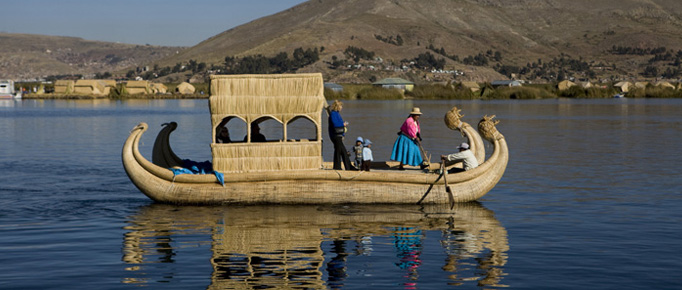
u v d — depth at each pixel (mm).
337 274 9398
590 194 16078
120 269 9602
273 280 9125
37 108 79938
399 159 15945
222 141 15305
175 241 11250
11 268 9633
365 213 13656
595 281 9062
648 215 13469
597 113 62125
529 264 9883
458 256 10336
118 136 35625
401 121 48156
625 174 19656
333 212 13711
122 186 17359
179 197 14406
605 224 12617
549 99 117750
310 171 14344
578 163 22469
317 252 10562
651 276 9266
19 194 16047
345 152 15234
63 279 9133
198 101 115562
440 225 12578
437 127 41781
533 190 16688
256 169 14500
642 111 66375
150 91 141375
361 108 75750
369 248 10828
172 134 36906
